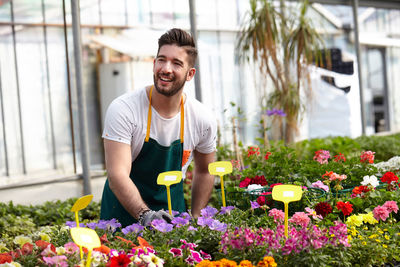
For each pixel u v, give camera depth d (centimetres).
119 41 730
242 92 758
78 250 170
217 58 738
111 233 201
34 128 635
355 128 845
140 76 755
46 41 646
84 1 693
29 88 632
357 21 825
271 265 156
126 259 153
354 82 852
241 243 169
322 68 816
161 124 230
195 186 256
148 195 240
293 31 624
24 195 509
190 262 169
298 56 613
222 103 737
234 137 483
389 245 213
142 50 732
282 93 605
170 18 741
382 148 632
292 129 623
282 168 353
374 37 957
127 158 220
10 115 618
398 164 346
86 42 713
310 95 638
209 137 249
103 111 748
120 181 212
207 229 192
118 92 738
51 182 523
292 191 177
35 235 207
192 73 223
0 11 608
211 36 738
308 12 824
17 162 622
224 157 491
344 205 232
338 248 178
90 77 739
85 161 528
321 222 221
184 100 239
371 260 199
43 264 166
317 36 629
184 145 242
